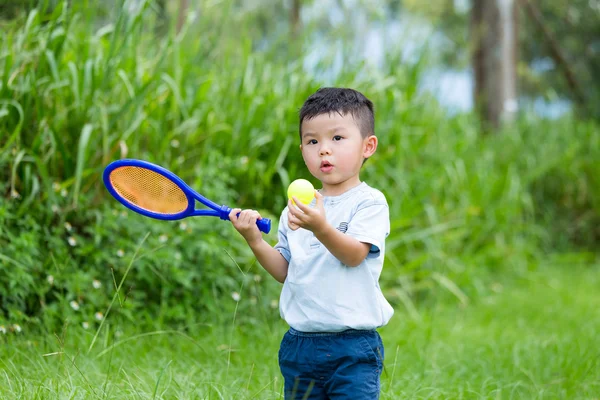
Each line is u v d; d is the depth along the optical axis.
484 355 5.39
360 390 3.17
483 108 12.72
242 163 6.38
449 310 7.36
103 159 5.54
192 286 5.59
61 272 5.15
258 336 5.45
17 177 5.45
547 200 11.29
